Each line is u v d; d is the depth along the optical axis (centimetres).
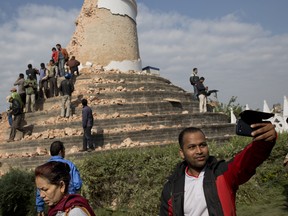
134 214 864
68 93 1694
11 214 945
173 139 1644
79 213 279
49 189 303
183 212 325
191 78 2102
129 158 940
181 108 1931
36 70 1903
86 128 1446
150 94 1914
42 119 1750
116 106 1747
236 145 975
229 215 304
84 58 2261
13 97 1673
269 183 966
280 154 999
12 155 1552
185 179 337
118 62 2248
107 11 2289
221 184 312
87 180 918
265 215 780
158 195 869
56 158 591
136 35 2403
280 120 1645
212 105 2348
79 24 2375
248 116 273
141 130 1600
